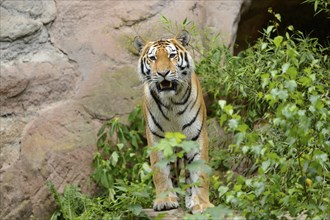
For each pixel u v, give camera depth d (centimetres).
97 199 1085
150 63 1012
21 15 1229
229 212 838
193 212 980
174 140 808
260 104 1198
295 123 833
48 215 1138
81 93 1215
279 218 886
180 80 1006
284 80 962
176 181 1078
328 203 865
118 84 1237
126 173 1193
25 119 1176
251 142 862
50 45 1236
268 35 1196
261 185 840
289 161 879
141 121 1216
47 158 1156
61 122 1185
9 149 1152
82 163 1180
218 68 1224
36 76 1195
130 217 1000
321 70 1159
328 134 879
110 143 1205
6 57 1200
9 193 1122
